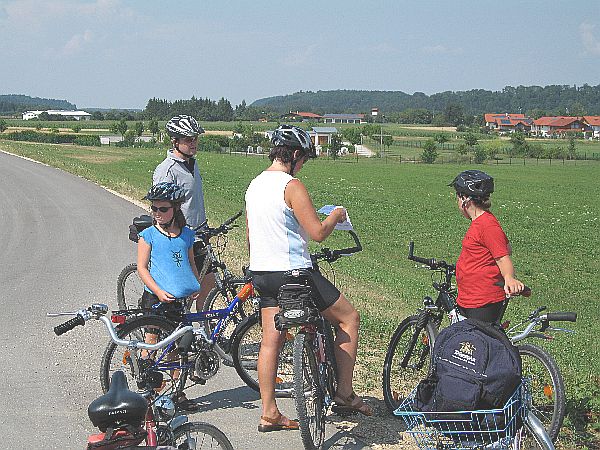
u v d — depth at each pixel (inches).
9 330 330.3
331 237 1032.2
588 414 245.4
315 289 220.2
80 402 246.8
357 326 228.4
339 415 238.1
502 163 4057.6
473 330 191.2
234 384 268.8
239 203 1302.9
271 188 217.3
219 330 255.0
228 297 296.5
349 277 585.9
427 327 250.2
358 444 217.0
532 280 871.1
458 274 223.8
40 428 225.5
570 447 219.8
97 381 267.1
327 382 222.2
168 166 291.3
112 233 645.3
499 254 213.6
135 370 228.1
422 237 1160.2
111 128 6077.8
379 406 246.7
